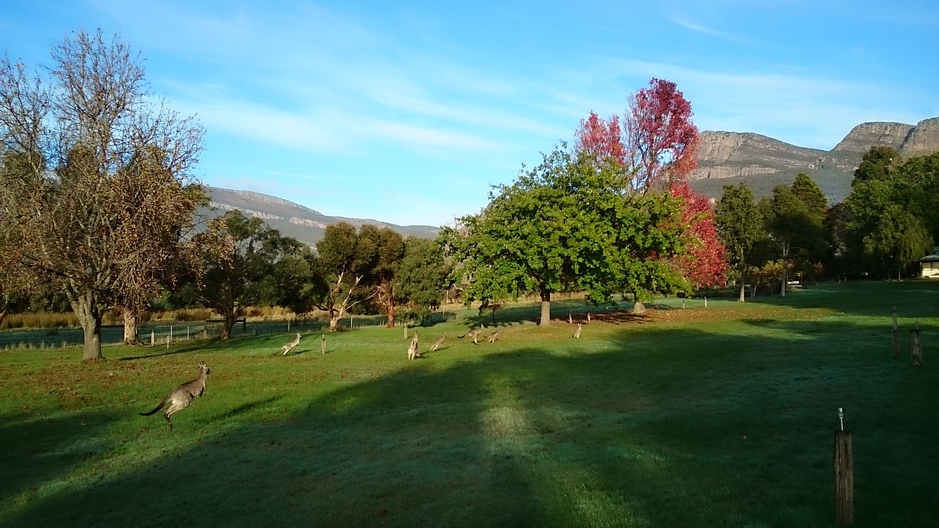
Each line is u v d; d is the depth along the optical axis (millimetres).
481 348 27516
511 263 34312
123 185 23875
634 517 7270
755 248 58844
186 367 23422
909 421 10617
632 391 15734
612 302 37438
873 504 7121
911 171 75000
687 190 45719
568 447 10602
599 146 44000
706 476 8562
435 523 7527
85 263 24719
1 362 25547
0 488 9797
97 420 14352
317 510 8250
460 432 12289
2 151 23312
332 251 46438
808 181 94938
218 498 8953
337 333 40219
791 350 21109
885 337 22656
